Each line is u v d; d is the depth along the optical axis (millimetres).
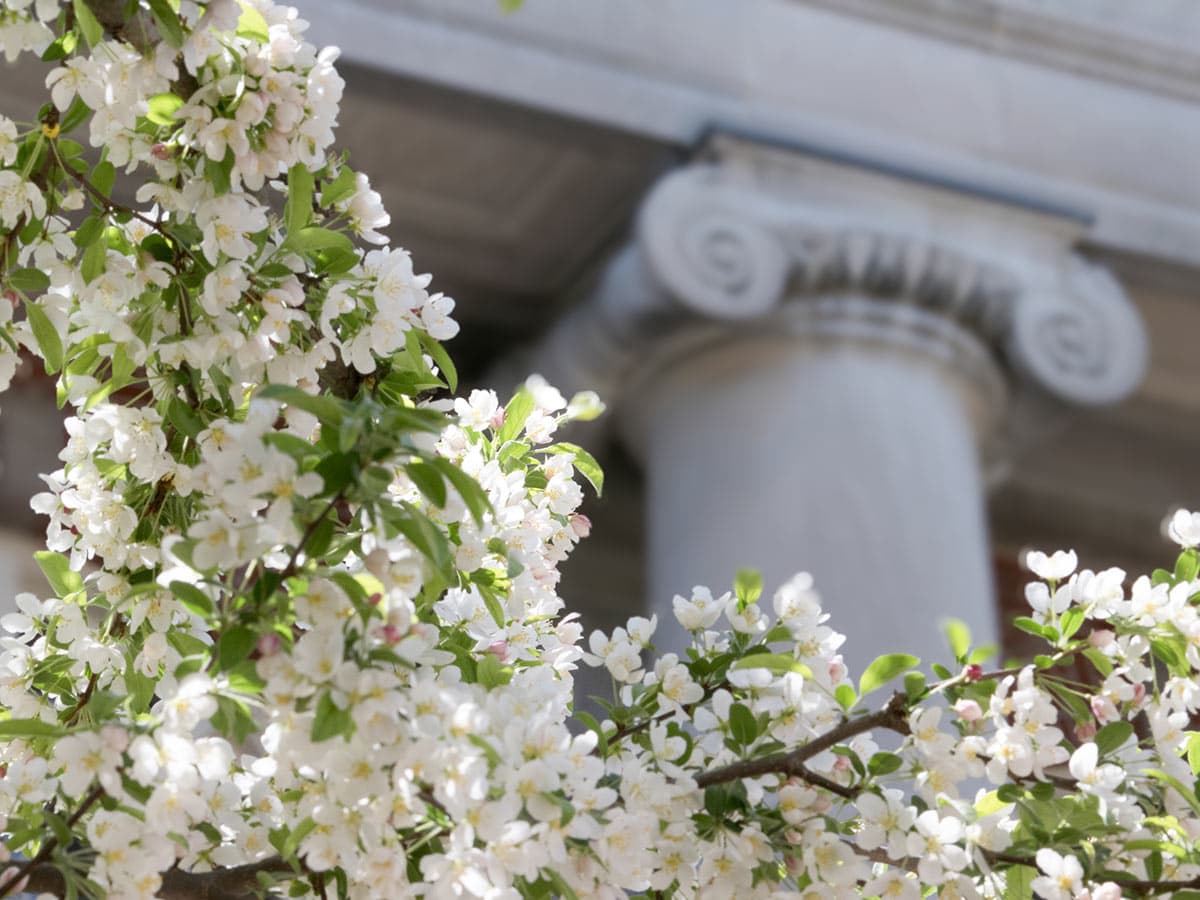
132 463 1533
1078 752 1414
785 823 1434
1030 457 8148
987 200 6922
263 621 1234
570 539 1832
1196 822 1470
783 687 1492
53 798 1551
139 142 1436
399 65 6137
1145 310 7754
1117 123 7414
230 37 1397
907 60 7102
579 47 6527
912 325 6547
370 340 1501
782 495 6297
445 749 1231
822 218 6574
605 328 6656
